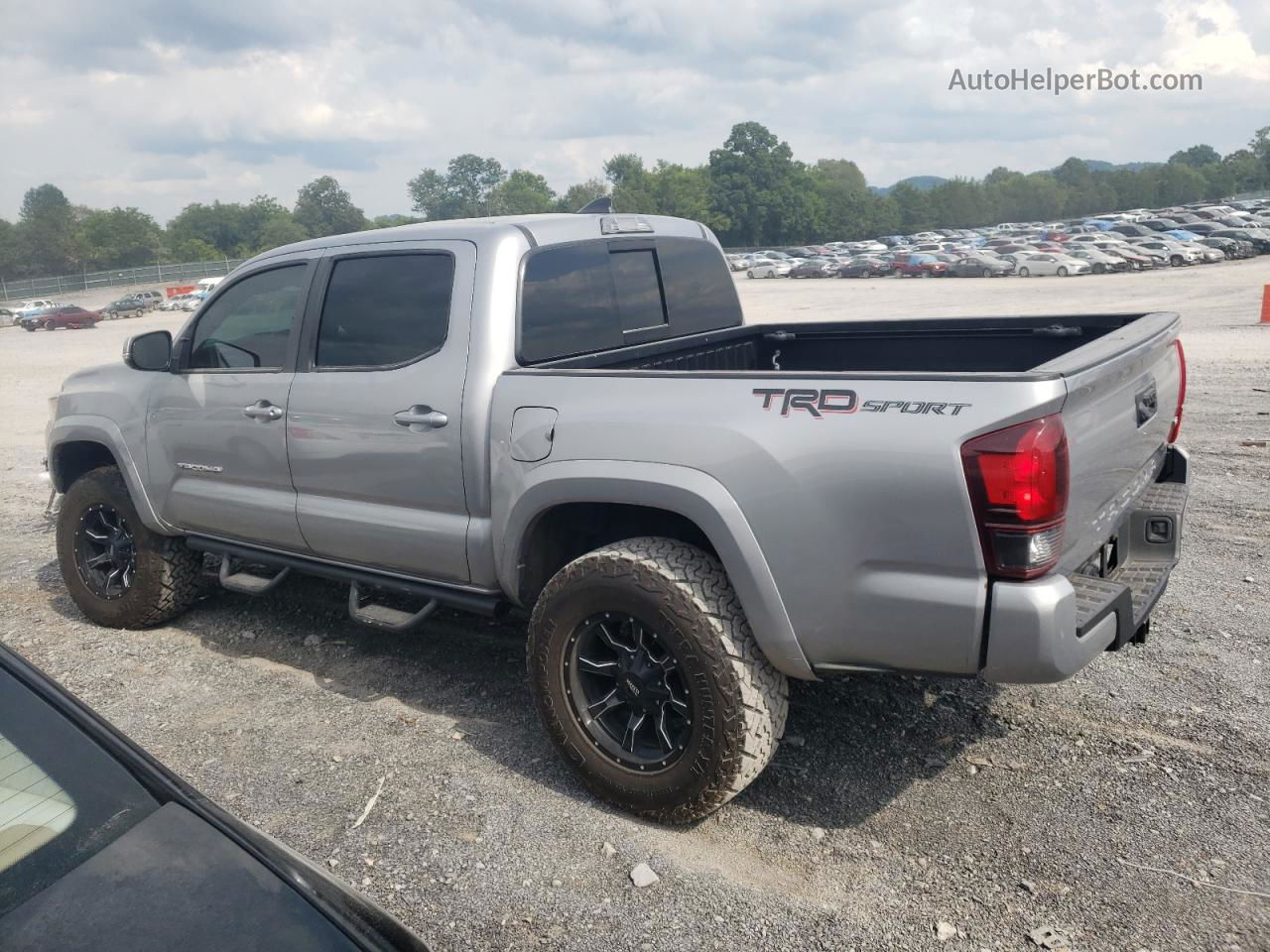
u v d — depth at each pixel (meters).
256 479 4.28
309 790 3.42
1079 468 2.71
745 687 2.93
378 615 4.01
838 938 2.61
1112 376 2.84
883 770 3.42
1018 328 4.25
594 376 3.23
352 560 4.08
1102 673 4.04
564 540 3.55
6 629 5.13
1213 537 5.78
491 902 2.80
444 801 3.32
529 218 3.89
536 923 2.71
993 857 2.91
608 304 4.07
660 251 4.43
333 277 3.99
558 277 3.81
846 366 4.77
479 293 3.56
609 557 3.10
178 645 4.82
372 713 4.00
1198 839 2.94
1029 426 2.51
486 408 3.49
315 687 4.27
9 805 1.56
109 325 50.53
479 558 3.58
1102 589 2.83
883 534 2.69
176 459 4.58
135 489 4.75
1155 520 3.38
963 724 3.69
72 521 5.06
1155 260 44.00
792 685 4.05
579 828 3.15
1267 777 3.23
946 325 4.43
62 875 1.47
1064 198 166.62
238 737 3.83
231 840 1.57
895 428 2.64
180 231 160.38
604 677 3.30
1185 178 168.25
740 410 2.91
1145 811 3.09
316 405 3.96
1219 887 2.72
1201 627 4.47
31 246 135.00
